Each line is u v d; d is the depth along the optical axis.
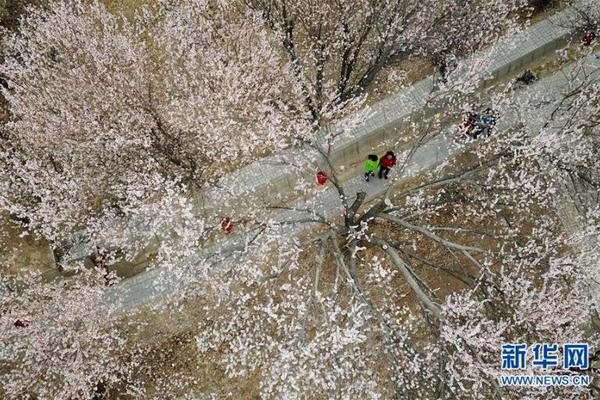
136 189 18.38
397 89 21.84
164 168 19.72
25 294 18.22
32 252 20.44
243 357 16.00
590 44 22.47
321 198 20.81
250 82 18.62
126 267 20.20
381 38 19.12
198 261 18.73
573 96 21.27
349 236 16.64
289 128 18.00
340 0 18.28
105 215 19.14
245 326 18.86
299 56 21.22
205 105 19.09
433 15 19.20
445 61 20.78
